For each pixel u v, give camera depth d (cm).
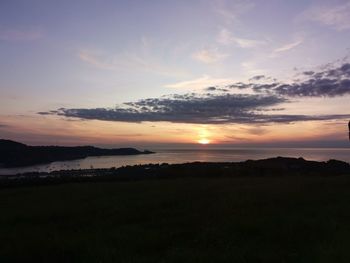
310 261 891
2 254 983
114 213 1636
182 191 2247
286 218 1339
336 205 1620
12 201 2158
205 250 1022
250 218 1373
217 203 1741
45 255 973
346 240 1013
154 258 952
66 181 3594
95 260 928
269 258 917
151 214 1587
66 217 1595
